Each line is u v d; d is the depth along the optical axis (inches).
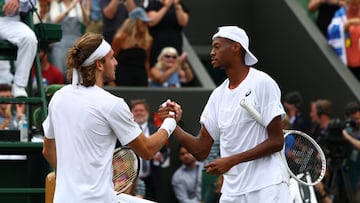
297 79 802.2
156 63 735.1
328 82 772.0
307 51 791.1
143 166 641.6
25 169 489.1
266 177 403.2
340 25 778.8
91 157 352.8
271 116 398.6
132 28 716.0
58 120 356.8
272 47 827.4
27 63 497.7
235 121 404.8
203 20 855.7
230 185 408.5
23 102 482.6
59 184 354.9
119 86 717.9
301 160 418.9
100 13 729.0
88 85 356.8
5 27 499.5
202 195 646.5
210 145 419.2
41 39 517.0
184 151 648.4
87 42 354.9
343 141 665.6
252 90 402.3
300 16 802.8
